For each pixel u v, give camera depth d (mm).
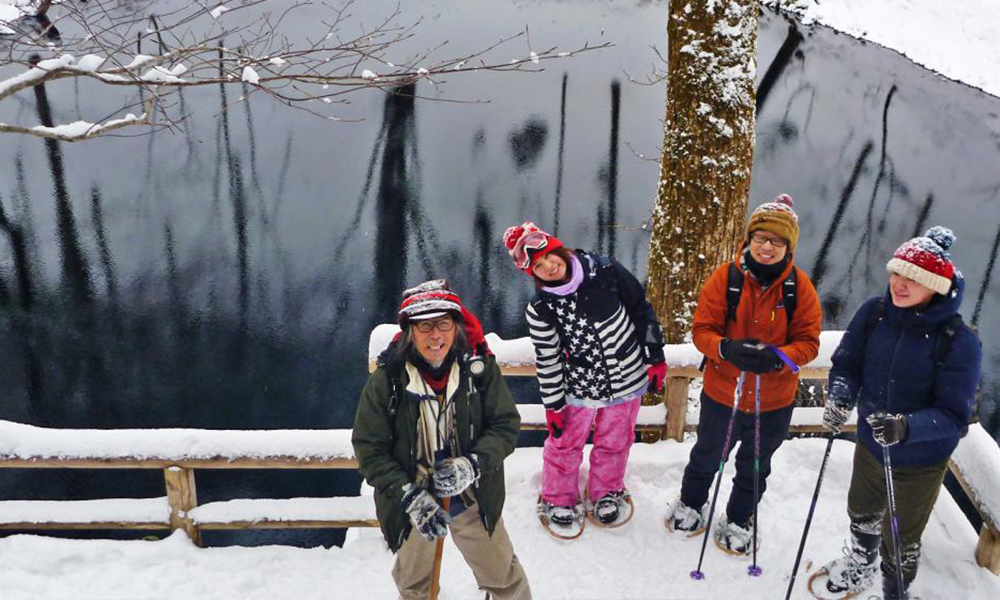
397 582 3271
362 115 16781
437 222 13367
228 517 3973
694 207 5543
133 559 3842
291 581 3770
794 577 3518
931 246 2941
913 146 15617
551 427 3814
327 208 13742
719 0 5188
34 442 3785
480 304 11445
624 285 3588
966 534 3914
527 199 13945
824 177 14695
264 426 8961
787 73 18266
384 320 11016
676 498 4242
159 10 11375
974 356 3020
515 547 3943
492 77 17828
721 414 3701
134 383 9719
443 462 2869
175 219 13367
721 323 3559
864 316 3312
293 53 4902
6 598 3627
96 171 14656
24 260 12250
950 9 19609
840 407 3311
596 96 17203
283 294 11570
